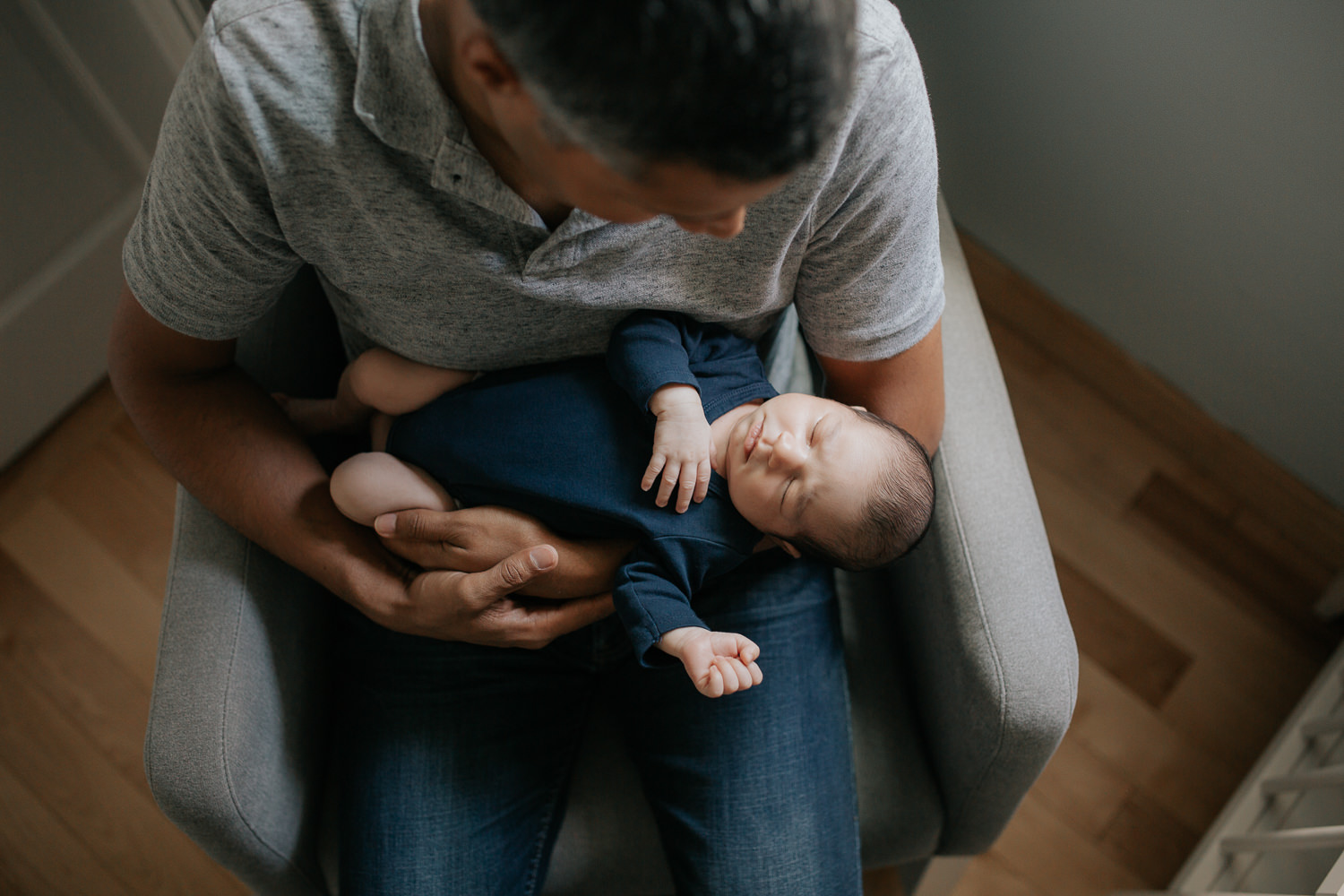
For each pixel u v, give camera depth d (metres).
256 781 0.84
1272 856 1.30
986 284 1.77
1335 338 1.36
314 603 0.98
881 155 0.69
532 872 0.94
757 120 0.44
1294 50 1.14
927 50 1.57
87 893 1.38
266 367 0.99
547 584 0.87
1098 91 1.38
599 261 0.73
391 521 0.85
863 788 1.00
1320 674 1.49
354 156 0.64
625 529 0.86
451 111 0.60
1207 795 1.49
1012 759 0.88
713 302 0.81
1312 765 1.37
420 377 0.87
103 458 1.61
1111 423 1.69
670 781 0.92
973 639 0.88
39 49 1.24
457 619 0.85
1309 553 1.62
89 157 1.39
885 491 0.88
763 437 0.88
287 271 0.76
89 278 1.50
